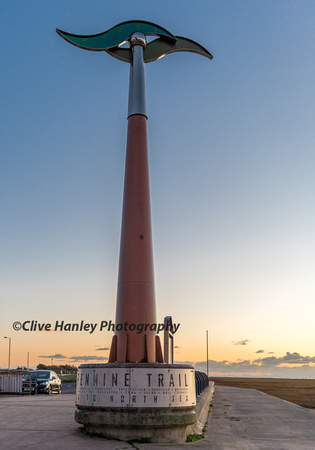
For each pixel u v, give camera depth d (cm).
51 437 936
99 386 973
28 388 2466
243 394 2917
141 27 1393
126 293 1129
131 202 1190
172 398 970
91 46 1334
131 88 1302
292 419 1590
